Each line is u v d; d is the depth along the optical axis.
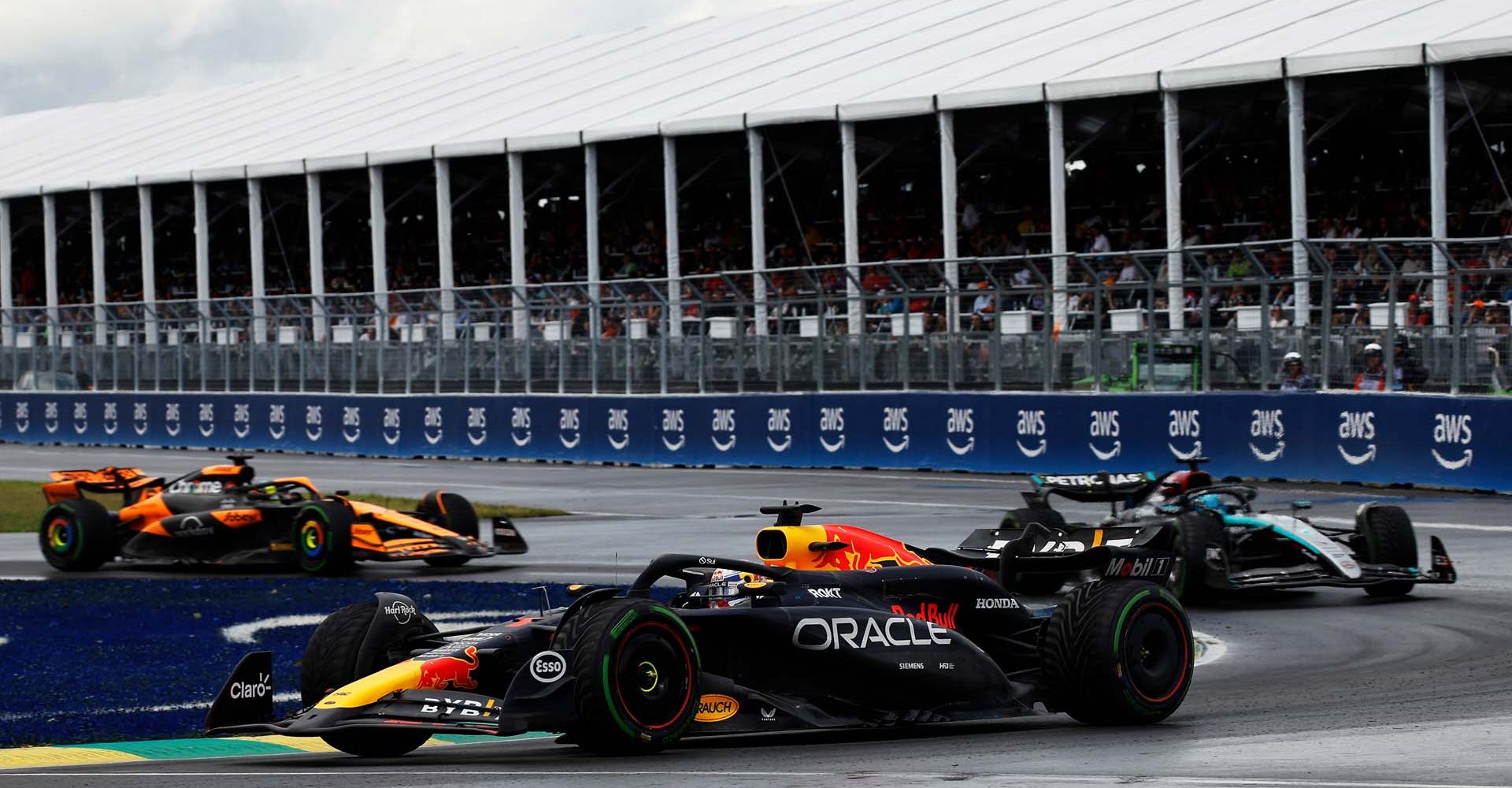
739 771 11.48
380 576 26.92
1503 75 44.09
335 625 13.17
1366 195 51.34
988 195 60.66
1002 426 43.22
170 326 67.06
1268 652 18.22
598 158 63.34
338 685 12.91
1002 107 50.88
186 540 27.92
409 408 58.06
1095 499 23.70
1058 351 42.34
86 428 69.94
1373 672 16.58
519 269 60.81
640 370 51.81
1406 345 36.25
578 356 53.47
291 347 62.31
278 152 68.88
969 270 51.25
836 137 57.12
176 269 88.62
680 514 36.09
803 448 47.66
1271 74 44.00
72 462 60.09
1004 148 57.00
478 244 75.06
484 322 56.41
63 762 13.20
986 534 22.67
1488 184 48.88
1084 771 11.32
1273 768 11.37
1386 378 36.53
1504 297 34.44
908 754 12.21
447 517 28.19
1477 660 17.08
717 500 39.19
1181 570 21.38
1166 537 21.61
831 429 47.06
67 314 74.06
